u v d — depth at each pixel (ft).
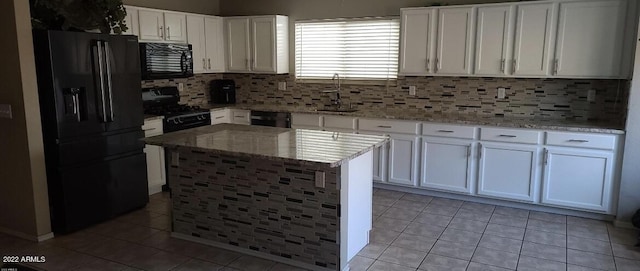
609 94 14.12
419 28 15.58
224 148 9.92
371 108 17.93
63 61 11.42
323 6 18.47
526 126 13.41
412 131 15.29
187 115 16.60
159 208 14.33
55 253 10.94
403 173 15.71
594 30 13.07
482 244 11.38
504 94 15.58
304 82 19.33
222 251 11.18
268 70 18.89
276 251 10.62
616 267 10.09
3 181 11.91
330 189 9.66
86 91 12.07
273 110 17.92
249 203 10.82
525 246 11.25
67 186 11.83
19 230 11.94
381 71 17.75
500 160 14.01
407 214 13.65
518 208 14.21
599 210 12.90
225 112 18.79
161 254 10.95
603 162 12.62
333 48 18.54
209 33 18.88
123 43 13.01
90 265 10.29
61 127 11.53
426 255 10.73
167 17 16.81
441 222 12.96
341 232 9.71
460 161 14.65
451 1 15.87
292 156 9.08
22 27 10.83
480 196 14.67
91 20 12.60
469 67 15.01
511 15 14.11
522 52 14.12
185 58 17.44
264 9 19.83
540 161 13.43
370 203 11.16
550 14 13.56
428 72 15.70
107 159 12.93
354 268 10.07
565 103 14.80
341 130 16.56
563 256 10.66
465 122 14.33
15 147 11.47
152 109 16.75
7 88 11.23
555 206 13.56
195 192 11.55
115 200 13.24
